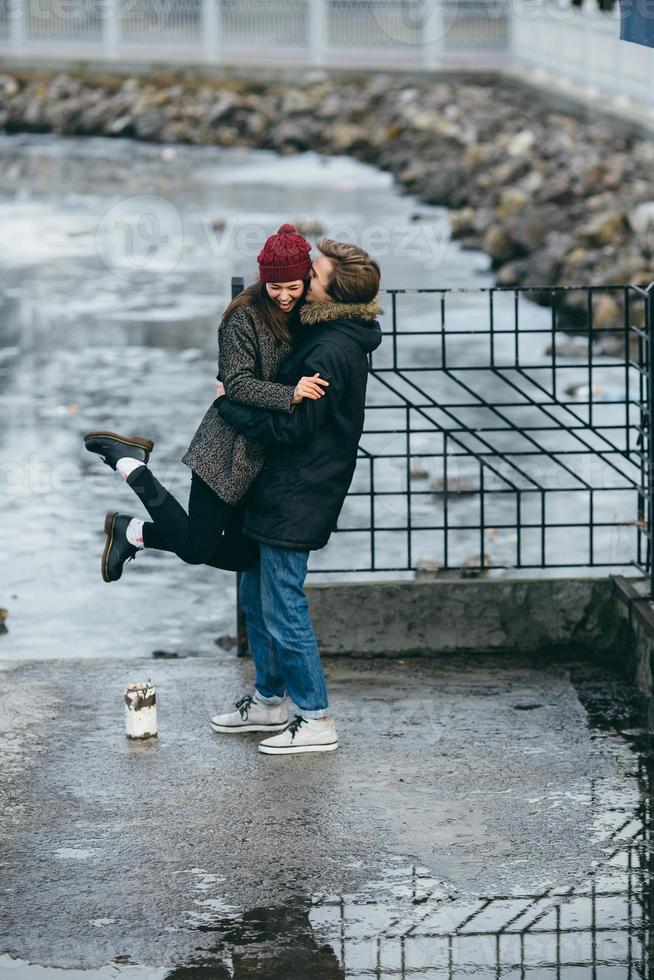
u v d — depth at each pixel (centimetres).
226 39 7588
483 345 2958
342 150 6338
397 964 857
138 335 3134
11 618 1650
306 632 1137
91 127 7231
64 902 927
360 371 1079
